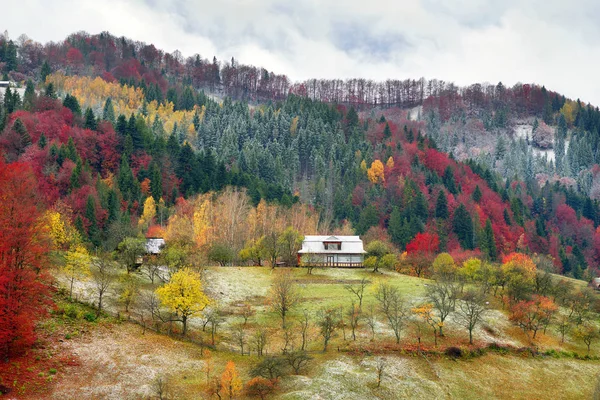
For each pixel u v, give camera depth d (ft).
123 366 195.62
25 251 186.19
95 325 225.15
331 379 203.82
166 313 260.01
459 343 256.93
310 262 384.68
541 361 256.93
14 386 167.32
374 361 227.61
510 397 219.00
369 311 289.12
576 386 236.22
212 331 234.99
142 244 323.16
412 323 277.03
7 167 207.41
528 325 291.17
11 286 176.65
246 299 306.55
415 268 415.64
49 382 175.42
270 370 195.93
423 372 225.76
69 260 254.47
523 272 350.02
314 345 244.01
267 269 375.86
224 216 471.62
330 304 299.38
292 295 285.64
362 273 380.99
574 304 329.52
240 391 185.26
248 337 247.50
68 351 198.08
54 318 219.41
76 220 404.16
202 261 333.01
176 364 205.26
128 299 250.37
